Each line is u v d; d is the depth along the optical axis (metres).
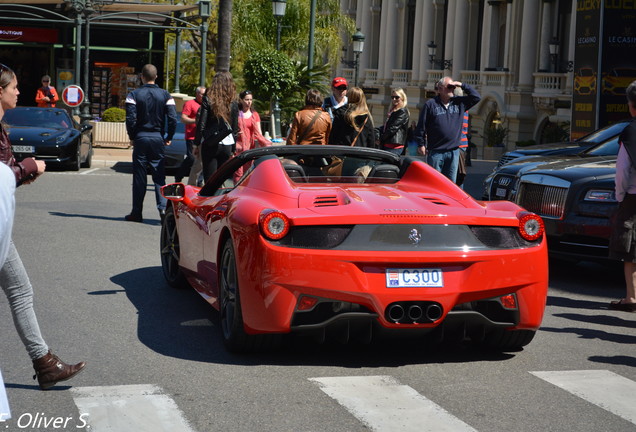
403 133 12.38
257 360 5.75
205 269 6.74
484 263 5.52
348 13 67.81
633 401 5.12
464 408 4.89
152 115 12.30
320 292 5.34
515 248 5.66
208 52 47.56
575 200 9.02
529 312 5.70
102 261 9.37
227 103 11.49
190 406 4.80
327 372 5.51
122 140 25.81
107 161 22.70
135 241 10.76
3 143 4.89
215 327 6.64
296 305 5.38
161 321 6.80
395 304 5.39
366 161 7.12
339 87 11.05
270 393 5.06
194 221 7.12
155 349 5.98
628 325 7.22
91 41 36.41
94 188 16.97
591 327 7.08
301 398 4.98
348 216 5.41
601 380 5.53
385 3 59.09
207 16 28.86
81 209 13.63
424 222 5.49
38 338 4.96
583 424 4.70
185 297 7.74
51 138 19.72
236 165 7.04
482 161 36.56
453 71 49.62
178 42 32.50
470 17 49.03
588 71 23.48
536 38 42.03
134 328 6.55
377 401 4.96
